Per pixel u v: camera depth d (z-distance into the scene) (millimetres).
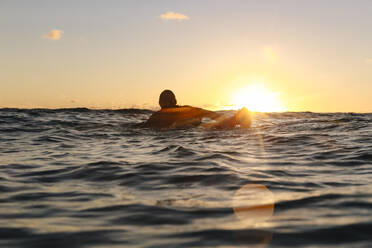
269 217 2359
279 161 4629
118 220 2350
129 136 7559
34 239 2016
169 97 9188
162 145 6148
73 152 5527
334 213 2422
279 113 17156
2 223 2299
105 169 4078
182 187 3262
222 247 1884
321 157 4918
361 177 3664
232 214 2441
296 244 1905
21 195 3025
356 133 7648
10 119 11188
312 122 10891
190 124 9117
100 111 16734
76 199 2893
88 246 1916
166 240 1988
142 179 3586
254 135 7484
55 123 10281
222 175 3707
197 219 2342
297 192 3035
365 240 1941
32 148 6008
